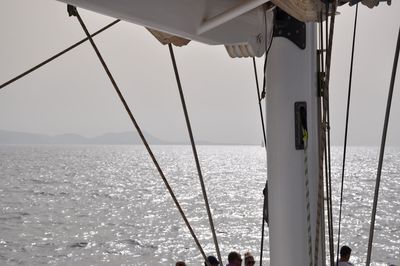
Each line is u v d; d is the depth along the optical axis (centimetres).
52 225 5250
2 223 5372
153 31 371
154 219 5547
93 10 269
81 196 7856
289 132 373
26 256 3884
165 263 3631
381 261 3478
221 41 354
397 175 11600
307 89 377
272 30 374
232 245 4091
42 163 17875
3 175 11850
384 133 259
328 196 342
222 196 7531
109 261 3706
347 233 4459
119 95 372
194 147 376
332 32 301
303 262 373
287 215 372
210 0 321
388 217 5359
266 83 384
